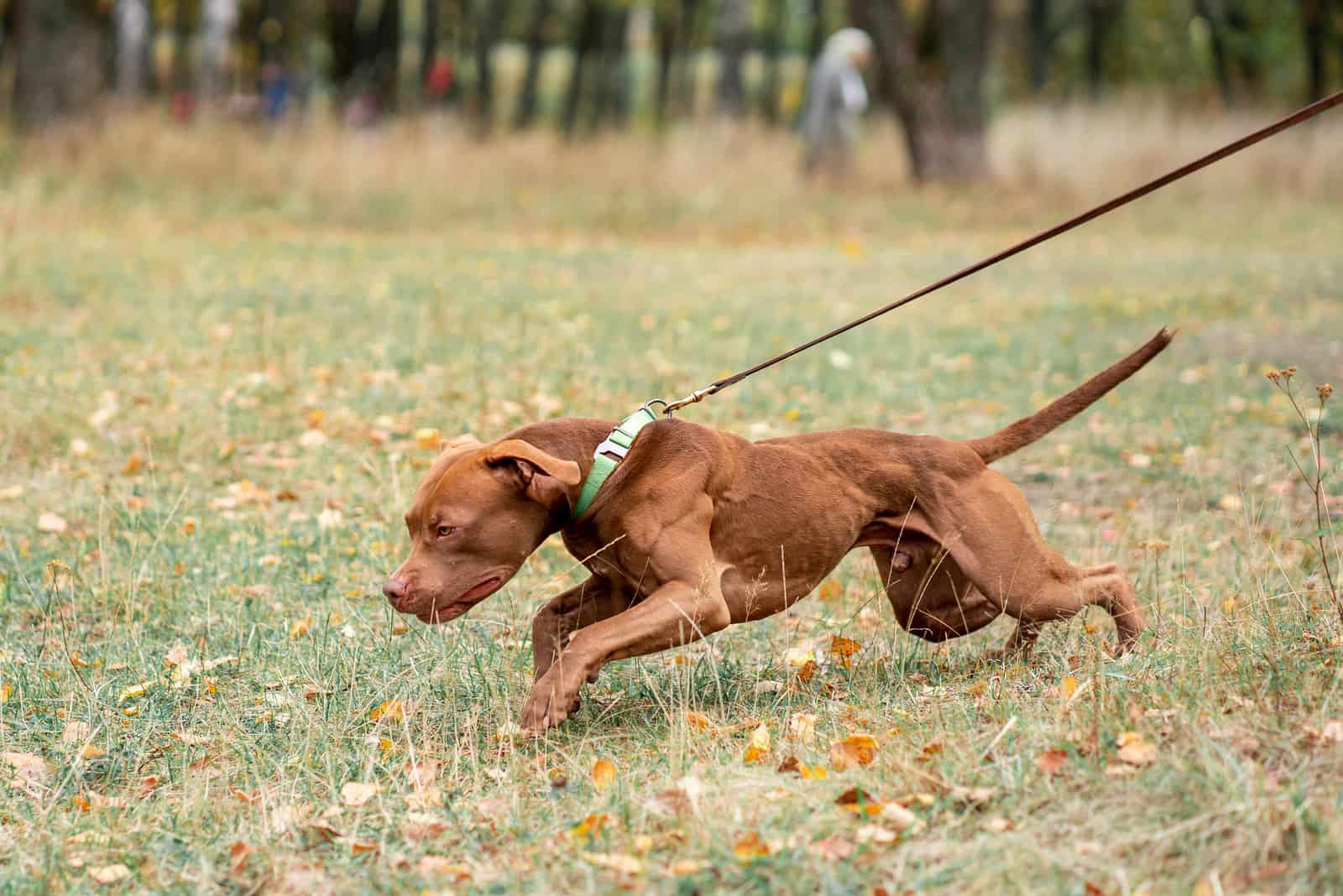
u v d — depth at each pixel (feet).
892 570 17.88
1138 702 14.11
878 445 17.48
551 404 28.76
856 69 79.77
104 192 60.49
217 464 26.37
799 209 71.20
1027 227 70.33
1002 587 17.03
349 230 62.13
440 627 19.24
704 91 192.24
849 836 12.24
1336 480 25.98
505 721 15.93
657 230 66.39
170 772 15.21
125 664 18.21
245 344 34.45
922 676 17.49
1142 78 155.63
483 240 61.36
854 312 44.16
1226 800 11.73
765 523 16.34
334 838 13.21
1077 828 11.98
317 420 28.32
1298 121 15.97
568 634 16.75
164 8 119.34
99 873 12.84
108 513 23.66
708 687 17.24
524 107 137.28
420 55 147.54
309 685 17.42
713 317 41.63
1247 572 19.61
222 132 68.69
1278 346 37.99
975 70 79.05
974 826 12.26
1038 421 17.98
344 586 21.07
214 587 20.79
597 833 12.74
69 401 29.14
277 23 126.00
